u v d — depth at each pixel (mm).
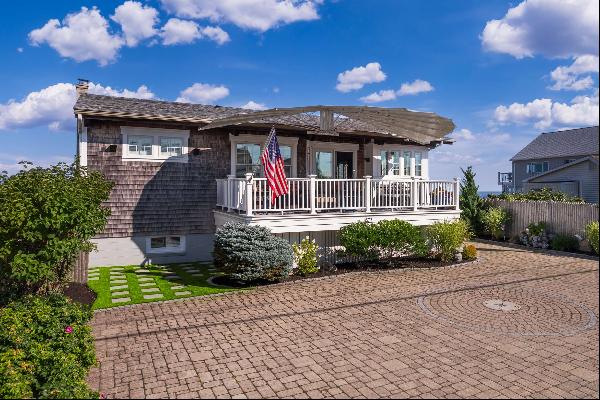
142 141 14016
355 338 7203
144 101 15797
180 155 14555
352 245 12562
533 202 19188
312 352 6598
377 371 5902
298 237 13242
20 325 5504
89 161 13273
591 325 7855
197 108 16047
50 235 8000
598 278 11961
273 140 12266
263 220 11945
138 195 13992
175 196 14516
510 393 5242
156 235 14297
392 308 9008
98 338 7207
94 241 13523
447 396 5180
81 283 10867
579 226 17141
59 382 4676
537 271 13062
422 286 11008
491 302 9453
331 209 13695
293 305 9258
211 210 15062
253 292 10414
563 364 6109
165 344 6945
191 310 8867
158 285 11070
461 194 21969
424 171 19500
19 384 4363
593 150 37094
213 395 5242
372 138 17688
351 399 5125
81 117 12625
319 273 12430
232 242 10859
